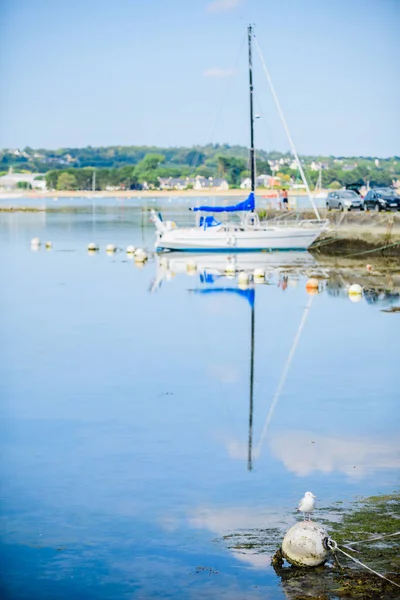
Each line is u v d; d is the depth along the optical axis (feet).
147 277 174.91
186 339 113.39
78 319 127.65
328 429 73.82
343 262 194.29
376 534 51.21
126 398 84.33
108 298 147.84
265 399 83.97
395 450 67.82
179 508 56.90
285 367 97.45
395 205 219.41
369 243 209.77
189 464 65.31
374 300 142.00
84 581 48.01
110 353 104.78
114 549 51.39
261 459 66.08
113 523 54.80
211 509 56.54
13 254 225.97
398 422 75.66
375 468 63.57
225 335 115.65
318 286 156.76
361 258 202.49
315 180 524.11
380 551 49.06
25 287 161.89
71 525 54.70
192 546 51.39
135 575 48.47
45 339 112.98
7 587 47.52
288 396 85.05
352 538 50.75
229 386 89.15
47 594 46.83
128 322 125.39
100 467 64.80
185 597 46.11
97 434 72.84
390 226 206.18
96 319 127.75
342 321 124.88
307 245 218.18
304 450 68.13
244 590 46.21
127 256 217.56
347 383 89.97
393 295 146.82
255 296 148.15
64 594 46.78
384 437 71.26
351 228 214.90
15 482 61.82
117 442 70.69
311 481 61.05
